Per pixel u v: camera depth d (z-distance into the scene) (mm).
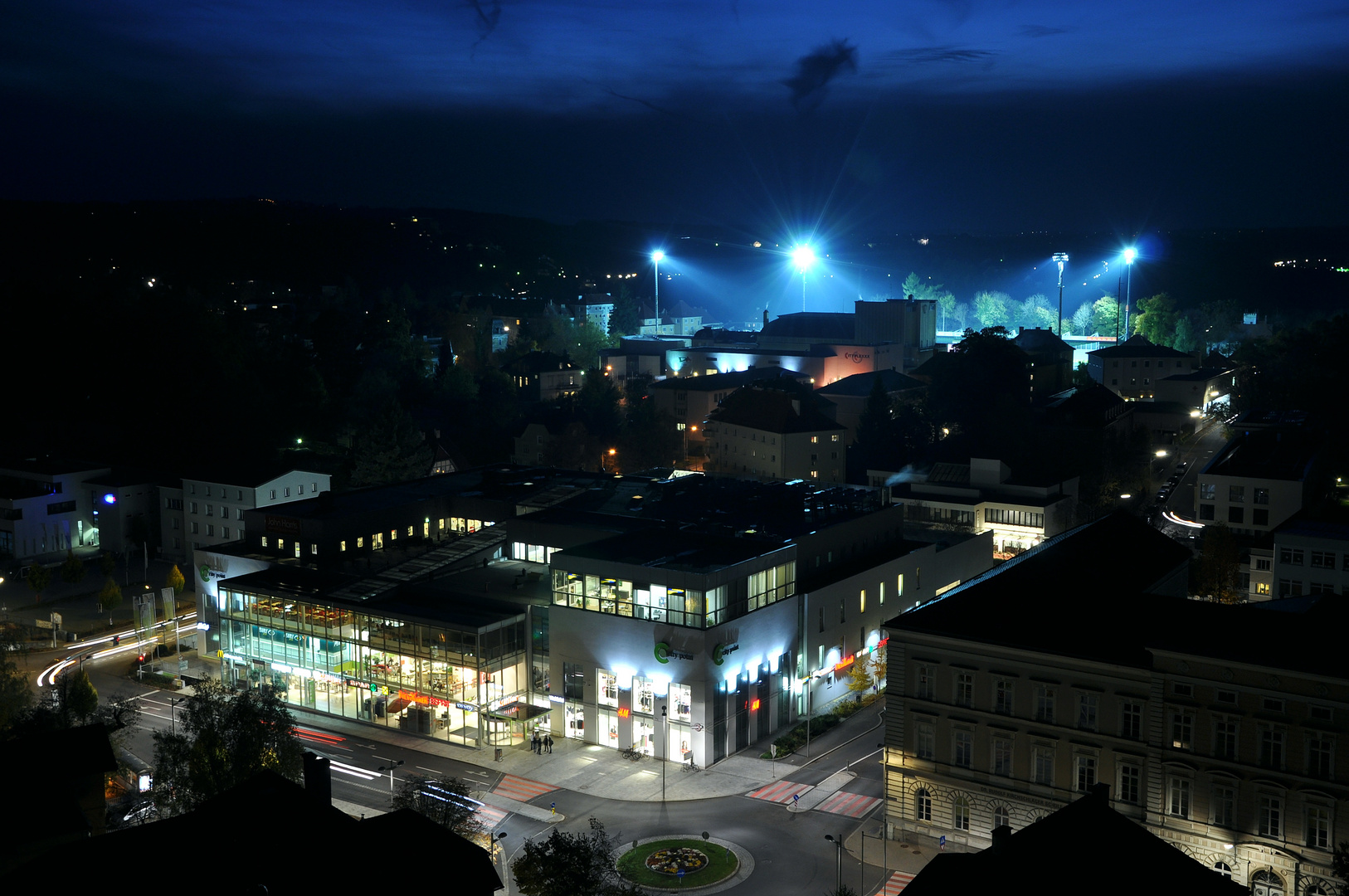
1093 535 101750
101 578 156875
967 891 51219
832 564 117875
